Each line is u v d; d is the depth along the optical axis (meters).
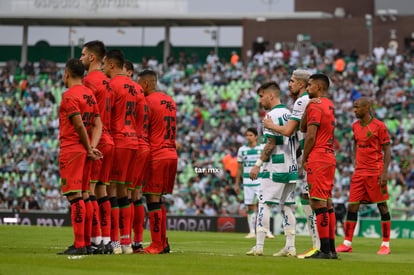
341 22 113.81
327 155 26.55
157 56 129.12
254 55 114.38
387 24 112.50
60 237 39.59
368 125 35.19
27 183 90.69
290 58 110.75
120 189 27.23
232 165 67.25
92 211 26.03
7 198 87.12
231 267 21.09
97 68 27.20
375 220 57.31
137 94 27.88
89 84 26.67
